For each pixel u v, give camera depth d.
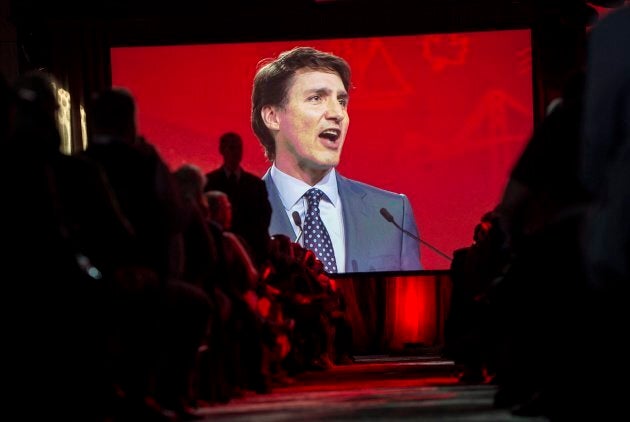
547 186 5.66
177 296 5.94
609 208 3.77
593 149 3.96
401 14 17.77
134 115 5.99
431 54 17.88
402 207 18.05
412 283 18.09
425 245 17.95
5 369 4.73
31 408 4.75
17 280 4.75
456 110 17.91
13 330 4.73
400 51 17.91
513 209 5.80
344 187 18.05
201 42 17.88
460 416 6.20
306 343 13.60
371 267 18.03
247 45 17.91
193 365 6.27
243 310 8.74
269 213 10.73
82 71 17.30
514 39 17.73
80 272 4.91
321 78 17.91
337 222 18.00
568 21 16.73
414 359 16.59
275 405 7.71
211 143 17.97
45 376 4.76
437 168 17.97
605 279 3.87
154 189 5.80
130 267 5.37
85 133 17.30
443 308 18.09
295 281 12.64
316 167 18.00
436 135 17.95
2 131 4.89
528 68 17.72
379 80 17.92
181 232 6.03
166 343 6.05
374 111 17.97
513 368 6.68
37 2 16.66
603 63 3.91
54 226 4.85
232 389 8.72
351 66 17.95
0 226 4.78
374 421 5.98
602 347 4.37
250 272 8.73
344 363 15.70
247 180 10.68
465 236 18.00
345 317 15.91
